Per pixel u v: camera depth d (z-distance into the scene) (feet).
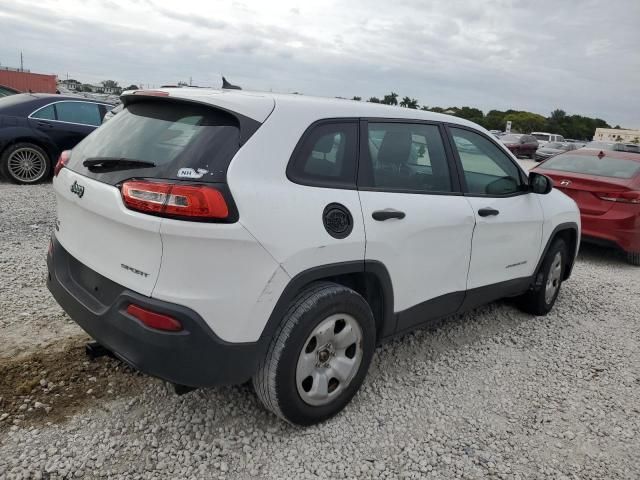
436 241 11.58
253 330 8.57
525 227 14.66
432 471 9.24
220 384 8.57
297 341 9.02
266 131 8.87
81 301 9.27
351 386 10.36
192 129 8.86
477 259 13.07
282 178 8.92
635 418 11.41
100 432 9.33
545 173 26.20
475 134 13.57
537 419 11.09
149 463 8.77
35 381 10.44
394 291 10.83
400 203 10.72
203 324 8.12
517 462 9.68
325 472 8.95
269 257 8.46
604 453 10.17
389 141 11.06
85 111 32.81
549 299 16.94
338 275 10.01
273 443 9.51
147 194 8.03
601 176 25.40
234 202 8.14
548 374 13.07
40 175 31.42
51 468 8.40
